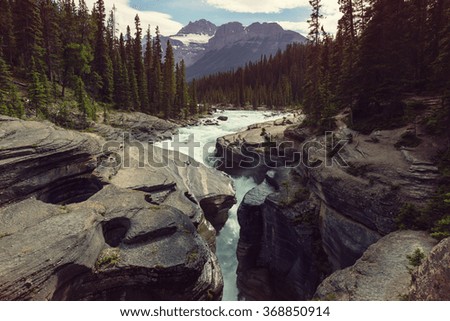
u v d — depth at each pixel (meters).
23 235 13.13
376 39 26.06
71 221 14.55
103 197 18.72
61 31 54.62
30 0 43.50
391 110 26.06
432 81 24.16
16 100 32.44
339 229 18.86
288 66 127.94
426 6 29.34
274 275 24.97
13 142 18.75
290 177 29.19
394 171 18.30
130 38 68.75
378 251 13.85
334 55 39.88
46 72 48.38
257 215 25.92
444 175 15.84
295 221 21.91
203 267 16.23
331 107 33.38
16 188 17.70
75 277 12.95
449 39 19.41
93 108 46.28
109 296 14.09
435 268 9.58
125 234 15.78
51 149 20.25
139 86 64.19
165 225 16.47
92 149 24.77
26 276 10.96
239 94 115.44
